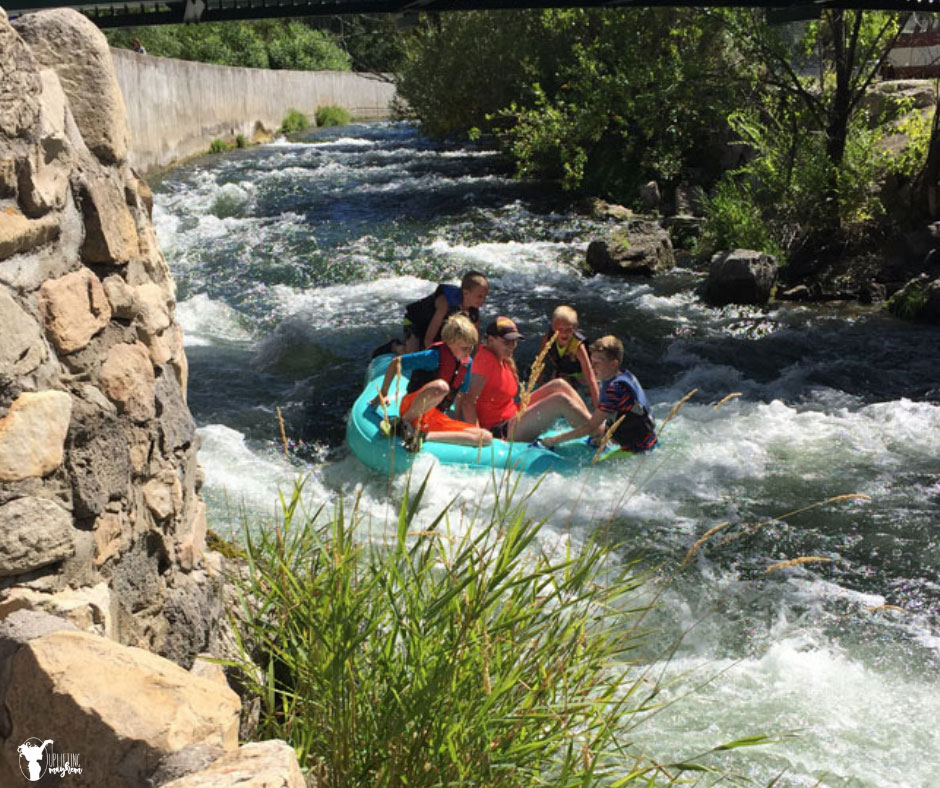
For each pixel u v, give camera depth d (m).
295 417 7.01
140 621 2.42
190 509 2.89
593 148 16.48
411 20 8.90
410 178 18.30
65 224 2.19
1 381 1.89
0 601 1.89
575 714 2.40
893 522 5.38
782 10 9.07
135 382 2.46
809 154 11.88
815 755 3.41
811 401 7.46
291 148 24.80
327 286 10.76
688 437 6.56
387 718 2.25
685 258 12.21
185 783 1.55
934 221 11.29
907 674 3.97
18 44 2.02
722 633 4.28
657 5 8.84
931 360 8.45
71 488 2.10
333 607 2.42
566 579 2.71
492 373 6.14
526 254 12.23
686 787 3.15
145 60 19.08
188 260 11.72
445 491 5.50
